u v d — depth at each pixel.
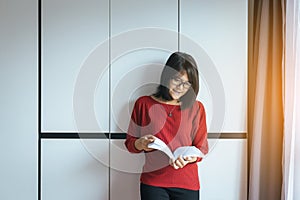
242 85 2.68
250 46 2.81
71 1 2.64
